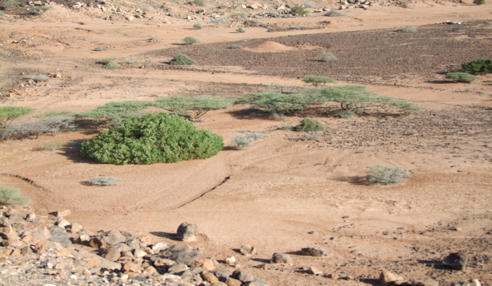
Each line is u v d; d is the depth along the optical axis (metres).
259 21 63.69
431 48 42.22
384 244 8.17
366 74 33.16
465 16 68.19
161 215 10.20
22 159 15.22
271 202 10.97
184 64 37.44
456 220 9.29
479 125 19.08
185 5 71.44
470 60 36.38
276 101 22.20
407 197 10.98
